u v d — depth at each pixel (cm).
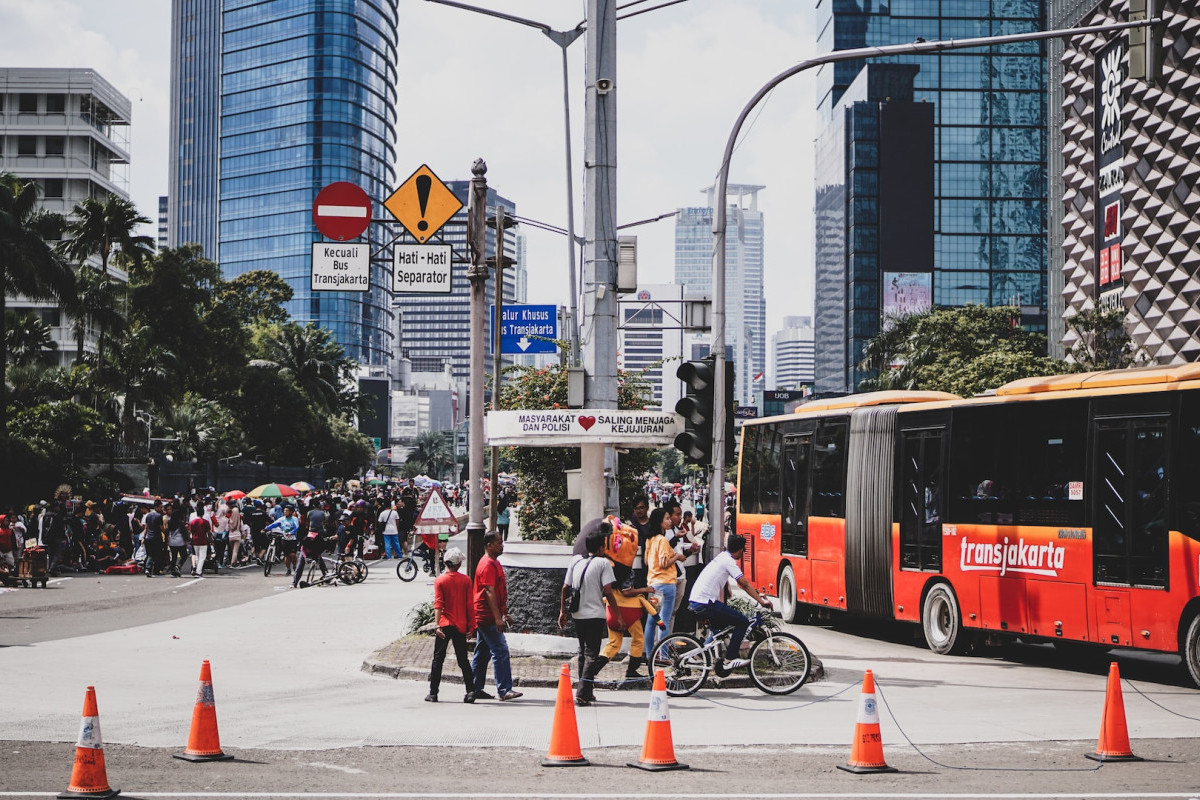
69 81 8812
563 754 929
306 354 10438
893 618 1955
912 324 7538
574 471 1636
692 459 1473
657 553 1472
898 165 13362
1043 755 977
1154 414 1462
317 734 1073
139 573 3459
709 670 1370
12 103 8812
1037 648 1936
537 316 2898
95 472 5266
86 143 8912
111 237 6128
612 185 1600
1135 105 6238
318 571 3303
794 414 2381
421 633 1797
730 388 1540
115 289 6216
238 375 8212
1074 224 7400
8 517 2986
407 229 1819
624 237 1611
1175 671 1633
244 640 1841
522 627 1571
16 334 5875
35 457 4694
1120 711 958
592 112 1598
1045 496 1622
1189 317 5797
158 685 1374
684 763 930
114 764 913
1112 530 1507
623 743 1036
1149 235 6122
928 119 13375
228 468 7794
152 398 6269
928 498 1875
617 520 1451
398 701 1291
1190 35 5803
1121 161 6756
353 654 1692
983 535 1736
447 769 908
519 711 1226
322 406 10456
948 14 13875
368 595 2656
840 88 14475
